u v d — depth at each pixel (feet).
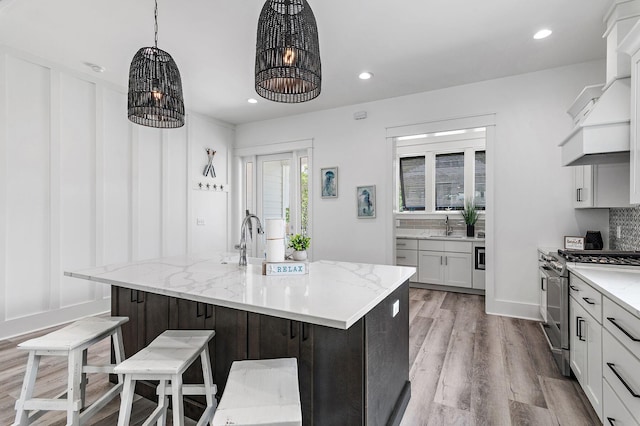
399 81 12.41
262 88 5.74
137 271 6.78
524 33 9.10
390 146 14.25
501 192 12.05
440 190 19.07
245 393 3.90
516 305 11.91
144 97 6.46
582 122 7.09
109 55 10.48
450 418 6.17
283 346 5.22
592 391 6.14
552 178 11.30
